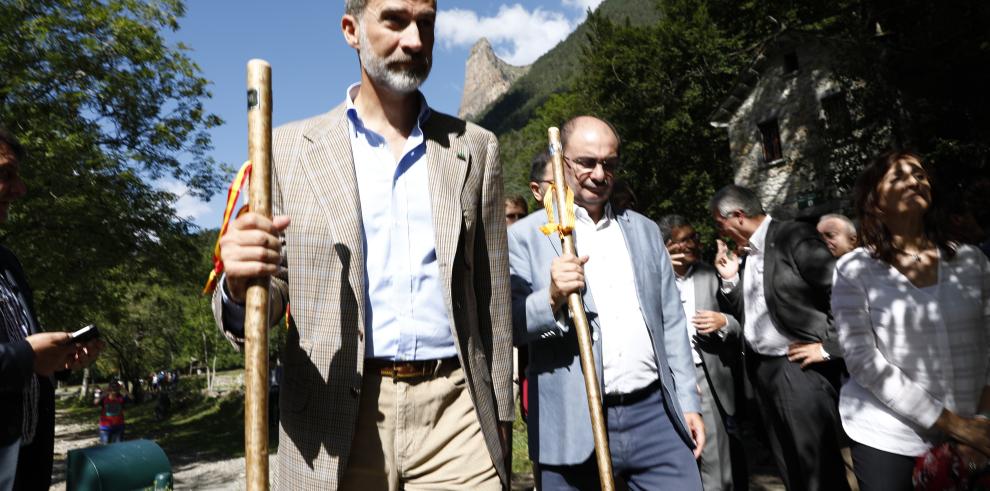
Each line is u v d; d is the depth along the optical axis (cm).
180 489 1094
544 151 361
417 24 185
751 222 368
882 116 1404
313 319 174
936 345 234
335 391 172
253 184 147
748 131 2005
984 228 388
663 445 257
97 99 1433
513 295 268
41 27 1292
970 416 231
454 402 190
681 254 429
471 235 196
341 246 176
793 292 339
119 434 1772
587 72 2847
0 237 1330
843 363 338
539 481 278
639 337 263
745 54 2473
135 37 1456
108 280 1570
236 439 1956
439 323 187
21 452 250
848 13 1722
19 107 1261
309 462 171
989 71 1248
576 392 250
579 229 273
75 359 241
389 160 191
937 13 1272
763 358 359
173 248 1580
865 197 249
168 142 1534
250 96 150
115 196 1440
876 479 238
